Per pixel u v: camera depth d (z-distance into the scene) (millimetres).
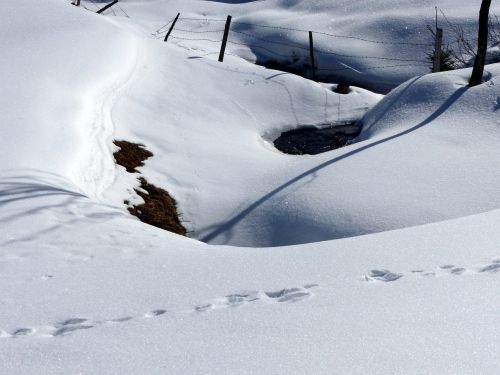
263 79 14656
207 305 3967
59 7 14430
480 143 9453
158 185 9516
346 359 3004
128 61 12633
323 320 3529
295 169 9742
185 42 18672
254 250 5246
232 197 9391
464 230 5023
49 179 7199
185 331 3525
